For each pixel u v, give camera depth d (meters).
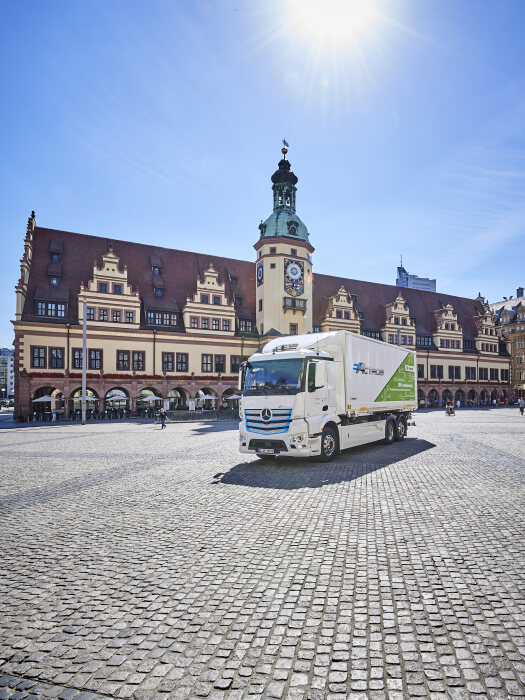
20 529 7.20
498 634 3.90
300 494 9.26
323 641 3.82
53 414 39.81
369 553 5.86
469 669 3.41
